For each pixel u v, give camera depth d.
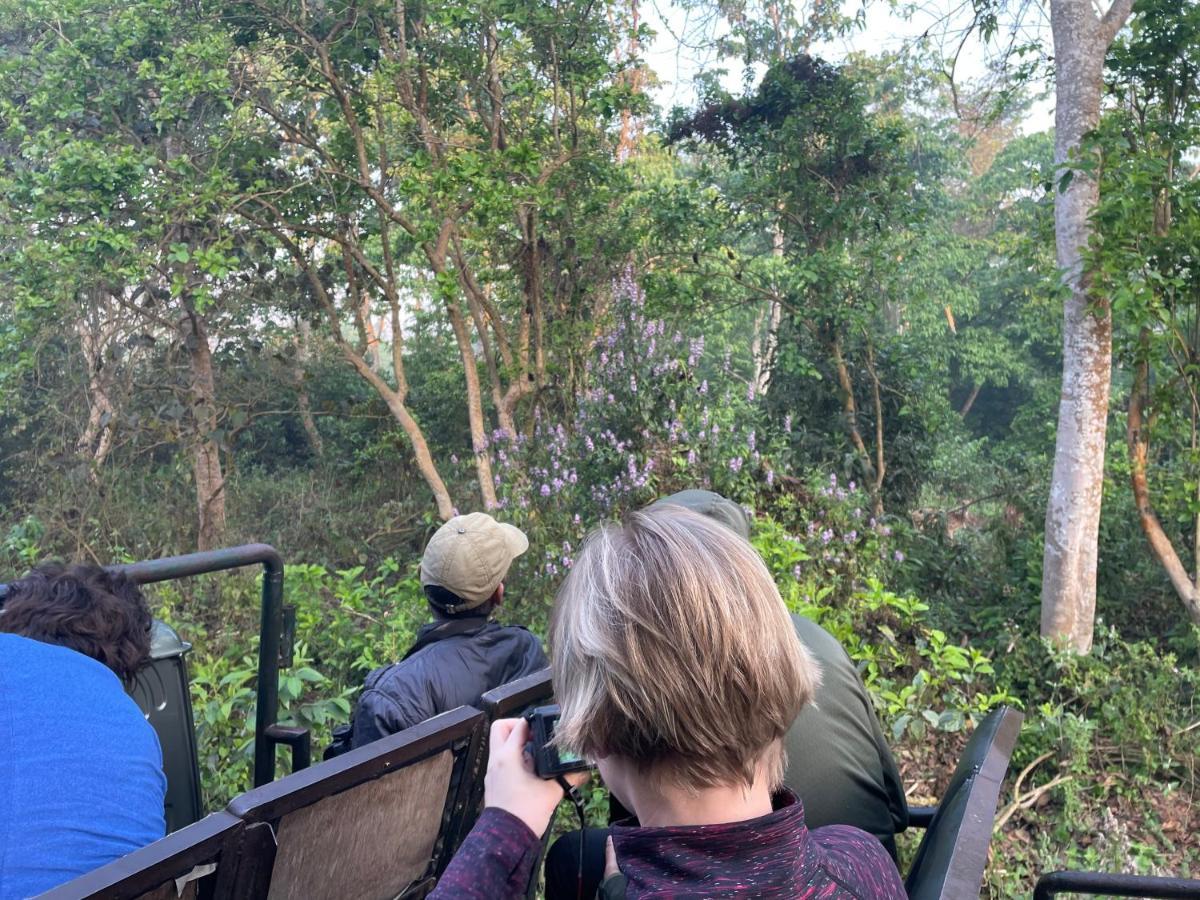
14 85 9.32
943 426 12.21
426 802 1.63
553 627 1.00
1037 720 5.62
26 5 9.66
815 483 7.42
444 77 10.57
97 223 8.16
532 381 11.02
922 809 1.99
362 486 13.08
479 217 9.66
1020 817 4.97
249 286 10.70
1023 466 11.26
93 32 9.06
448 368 14.85
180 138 9.35
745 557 0.97
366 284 11.88
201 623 6.12
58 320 9.02
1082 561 6.59
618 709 0.89
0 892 1.36
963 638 7.45
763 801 0.96
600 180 11.25
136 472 11.23
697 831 0.89
